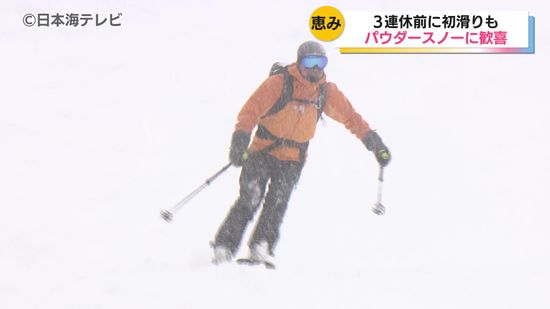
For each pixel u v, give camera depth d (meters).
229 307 11.23
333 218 22.34
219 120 31.64
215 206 22.72
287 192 16.20
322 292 12.25
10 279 13.55
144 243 18.48
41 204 21.34
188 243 18.66
